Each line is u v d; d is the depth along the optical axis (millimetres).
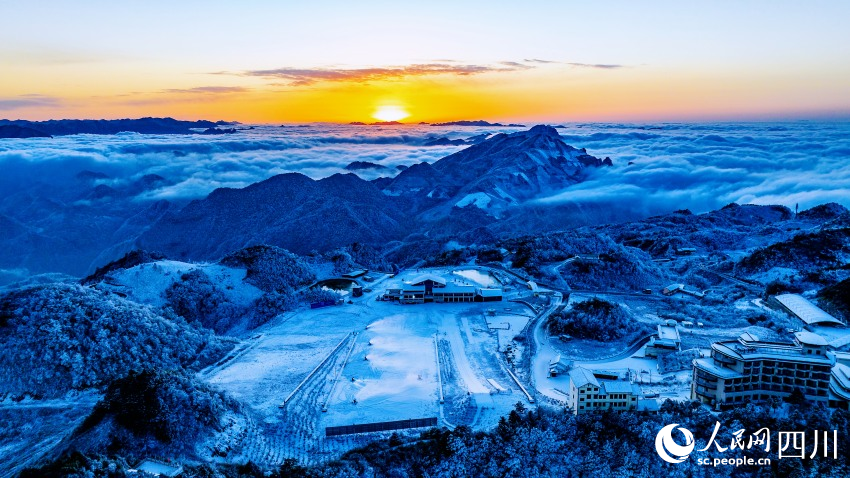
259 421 146500
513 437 126812
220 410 140750
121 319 190500
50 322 180125
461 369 177125
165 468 115875
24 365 169125
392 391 162500
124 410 128625
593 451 123688
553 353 182500
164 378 138375
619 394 130250
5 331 177000
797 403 127000
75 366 170750
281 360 190125
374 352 193875
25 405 160375
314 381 172500
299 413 152375
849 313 189875
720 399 131500
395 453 126312
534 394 153375
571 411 132000
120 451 121625
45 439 143125
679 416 127500
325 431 141750
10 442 146625
